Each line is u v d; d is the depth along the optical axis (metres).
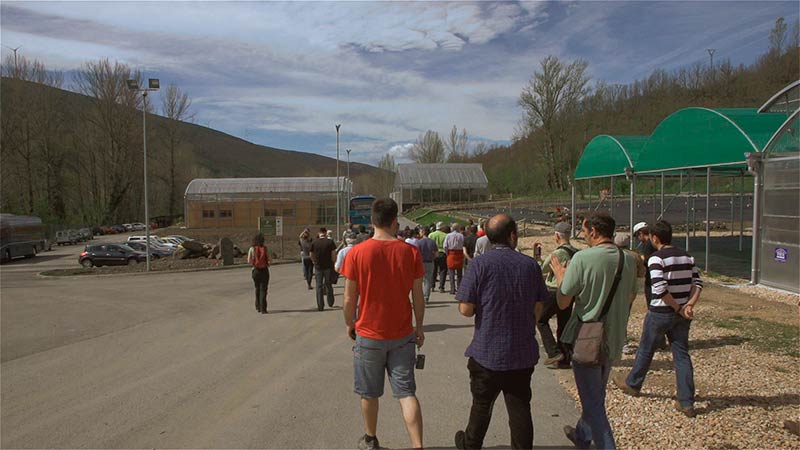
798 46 69.69
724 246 22.53
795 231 11.23
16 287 20.30
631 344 7.55
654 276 5.00
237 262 28.06
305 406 5.57
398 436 4.74
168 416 5.35
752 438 4.37
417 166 74.94
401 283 4.14
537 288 3.85
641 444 4.37
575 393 5.86
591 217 4.42
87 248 30.78
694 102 74.88
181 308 13.09
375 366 4.17
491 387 3.77
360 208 44.50
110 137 71.00
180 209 81.25
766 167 12.16
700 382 5.76
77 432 4.98
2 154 62.62
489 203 62.28
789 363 6.34
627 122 74.44
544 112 62.16
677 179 38.38
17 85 64.50
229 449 4.55
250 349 8.28
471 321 10.17
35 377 6.91
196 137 190.75
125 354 8.16
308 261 16.39
